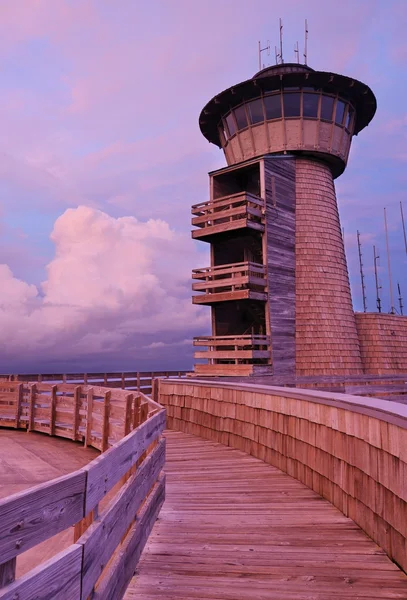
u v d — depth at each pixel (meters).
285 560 4.13
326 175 24.58
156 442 5.84
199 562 4.09
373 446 4.62
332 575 3.81
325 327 22.23
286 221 22.45
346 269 24.67
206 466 8.28
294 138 23.22
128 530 4.02
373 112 26.34
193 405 12.02
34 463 9.19
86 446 10.85
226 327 22.19
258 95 23.53
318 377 20.03
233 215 20.80
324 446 6.23
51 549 5.07
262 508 5.77
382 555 4.24
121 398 9.23
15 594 1.70
